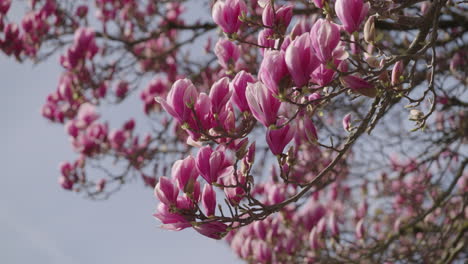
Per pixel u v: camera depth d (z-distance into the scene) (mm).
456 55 5102
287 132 2418
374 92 2301
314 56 2164
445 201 6074
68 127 8266
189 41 7520
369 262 6109
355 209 7684
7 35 7734
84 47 7176
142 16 8469
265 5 2855
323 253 5898
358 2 2336
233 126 2441
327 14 2576
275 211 2463
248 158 2453
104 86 7984
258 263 5652
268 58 2158
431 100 2652
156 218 2436
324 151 5984
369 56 2439
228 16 2773
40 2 7758
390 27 4793
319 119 5523
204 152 2393
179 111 2355
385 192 7367
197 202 2428
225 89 2389
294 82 2258
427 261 6098
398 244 6594
